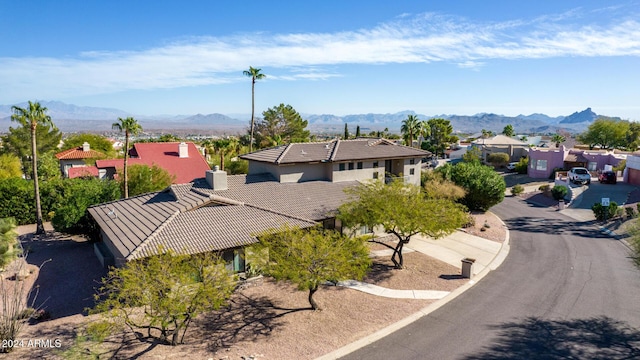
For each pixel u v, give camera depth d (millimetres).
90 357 14531
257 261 18203
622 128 100938
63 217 28609
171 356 14844
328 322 17562
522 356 15102
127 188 36188
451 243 29656
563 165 64250
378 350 15461
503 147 80062
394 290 21078
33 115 32312
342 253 17703
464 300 20000
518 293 20828
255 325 17250
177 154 52469
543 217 38906
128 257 18062
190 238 20016
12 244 22516
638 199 40750
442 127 108812
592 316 18234
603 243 29594
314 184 30891
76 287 21297
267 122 85000
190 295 14648
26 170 73438
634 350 15438
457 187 39406
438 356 15086
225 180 27312
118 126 35469
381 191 24297
